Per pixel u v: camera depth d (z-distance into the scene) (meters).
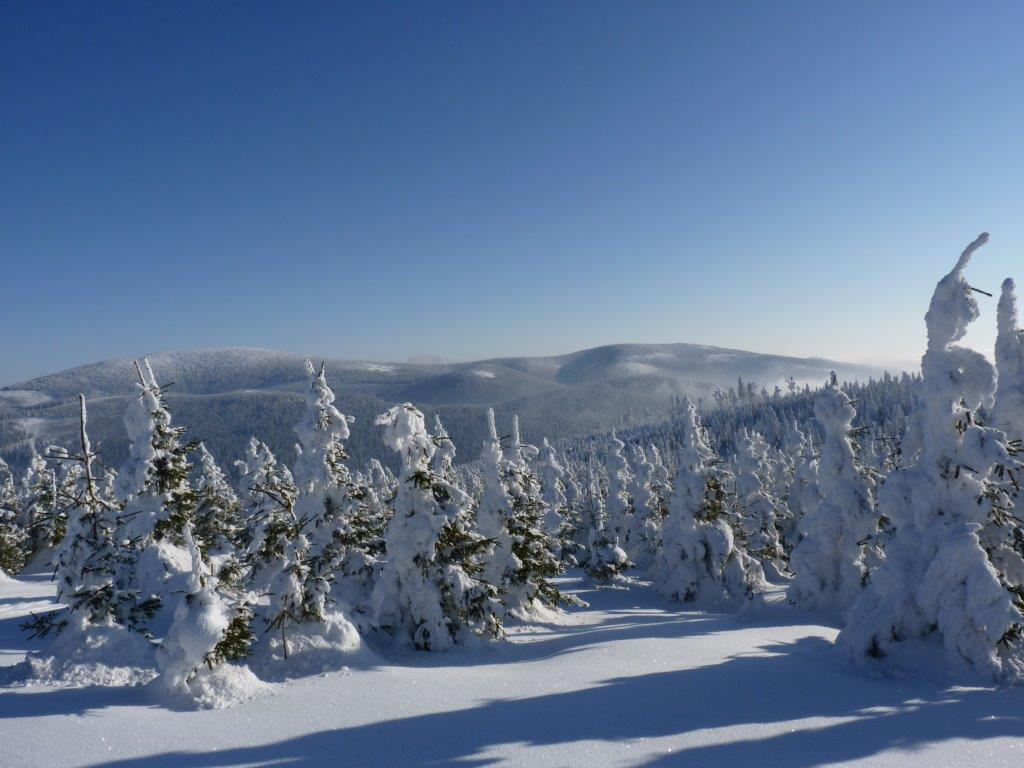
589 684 12.39
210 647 11.59
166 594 17.62
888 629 13.45
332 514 20.70
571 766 8.14
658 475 58.06
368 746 9.04
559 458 110.31
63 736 9.43
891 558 14.13
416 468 18.31
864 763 8.06
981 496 13.80
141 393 18.06
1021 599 12.71
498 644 18.89
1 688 13.14
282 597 15.03
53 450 17.09
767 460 52.47
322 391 20.64
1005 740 8.81
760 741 8.87
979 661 12.16
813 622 22.67
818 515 24.09
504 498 25.44
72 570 15.95
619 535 46.28
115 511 17.44
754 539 40.38
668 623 23.03
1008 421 14.98
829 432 24.16
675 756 8.38
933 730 9.23
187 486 18.73
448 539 18.36
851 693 11.25
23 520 48.72
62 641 15.34
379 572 20.27
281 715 10.53
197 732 9.67
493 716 10.30
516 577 24.84
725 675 12.59
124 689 12.30
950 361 14.19
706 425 180.38
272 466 36.38
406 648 17.47
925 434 14.64
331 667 13.96
